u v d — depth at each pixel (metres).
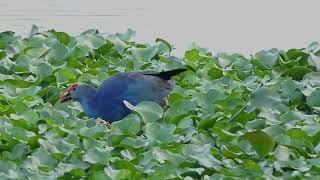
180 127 12.82
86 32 17.42
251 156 11.98
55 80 14.84
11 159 11.89
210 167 11.55
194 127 13.02
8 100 13.74
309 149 12.20
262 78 15.19
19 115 13.04
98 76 15.00
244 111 13.16
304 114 13.56
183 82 14.98
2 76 14.75
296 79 15.33
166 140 12.41
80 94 13.73
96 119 13.62
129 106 13.29
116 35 17.39
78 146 12.29
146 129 12.54
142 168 11.54
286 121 13.15
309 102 13.89
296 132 12.50
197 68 15.70
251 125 12.91
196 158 11.65
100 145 12.25
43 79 14.83
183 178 11.19
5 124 12.79
